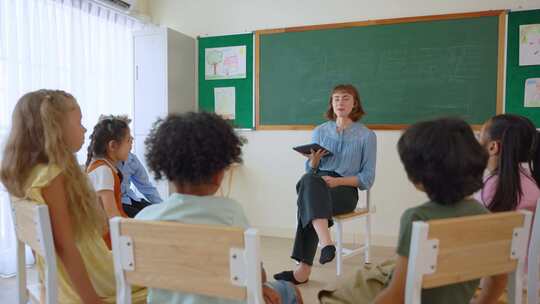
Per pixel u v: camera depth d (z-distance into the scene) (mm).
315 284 2449
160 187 3508
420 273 800
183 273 865
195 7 3916
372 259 2977
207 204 942
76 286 1135
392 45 3299
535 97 2975
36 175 1125
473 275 869
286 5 3605
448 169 913
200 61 3934
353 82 3424
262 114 3717
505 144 1285
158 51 3643
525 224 924
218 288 837
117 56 3650
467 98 3137
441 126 947
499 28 3027
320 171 2689
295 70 3592
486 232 867
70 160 1188
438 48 3184
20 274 1266
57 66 3051
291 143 3641
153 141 989
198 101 3967
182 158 938
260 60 3697
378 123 3365
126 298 940
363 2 3373
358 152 2658
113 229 920
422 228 784
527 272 1148
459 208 954
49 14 3010
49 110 1150
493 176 1315
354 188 2602
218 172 979
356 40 3393
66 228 1131
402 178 3312
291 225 3656
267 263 2883
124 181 2438
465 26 3109
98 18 3436
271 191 3711
